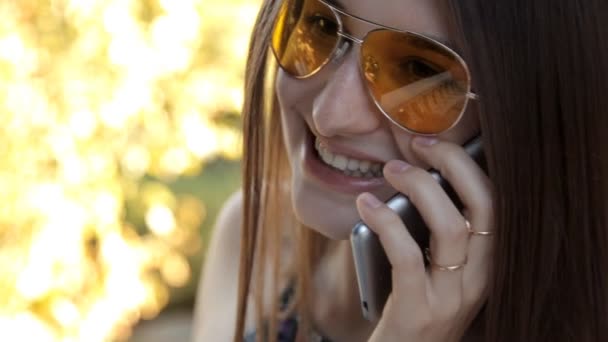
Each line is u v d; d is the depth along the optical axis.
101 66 1.75
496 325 0.84
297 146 0.89
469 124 0.84
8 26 1.73
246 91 0.93
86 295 1.92
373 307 0.86
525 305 0.84
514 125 0.80
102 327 1.91
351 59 0.83
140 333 2.76
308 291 0.99
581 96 0.81
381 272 0.85
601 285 0.85
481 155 0.84
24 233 1.82
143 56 1.73
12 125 1.74
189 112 1.86
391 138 0.85
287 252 1.04
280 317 1.01
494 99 0.80
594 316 0.85
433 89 0.81
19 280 1.80
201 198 2.87
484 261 0.84
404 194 0.84
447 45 0.81
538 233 0.83
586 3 0.80
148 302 2.10
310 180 0.88
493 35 0.79
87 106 1.76
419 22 0.81
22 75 1.73
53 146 1.76
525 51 0.80
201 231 2.86
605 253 0.84
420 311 0.84
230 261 1.13
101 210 1.85
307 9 0.85
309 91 0.86
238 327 0.96
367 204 0.83
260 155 0.94
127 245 1.94
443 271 0.84
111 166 1.86
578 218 0.83
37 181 1.80
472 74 0.80
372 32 0.82
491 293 0.84
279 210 0.98
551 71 0.80
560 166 0.82
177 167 1.90
